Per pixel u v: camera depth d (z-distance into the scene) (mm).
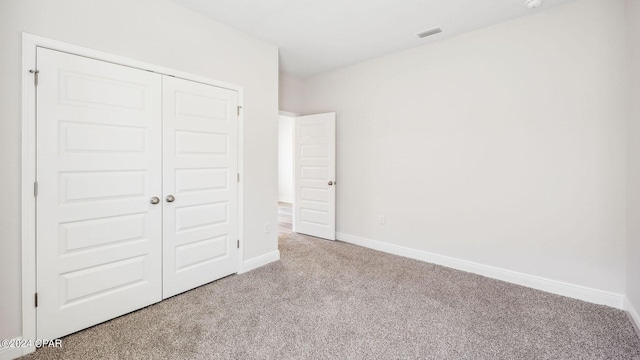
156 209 2254
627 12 2125
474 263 2945
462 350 1721
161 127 2258
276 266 3113
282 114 4262
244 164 2904
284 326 1971
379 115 3658
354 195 3967
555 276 2496
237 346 1757
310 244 3961
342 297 2402
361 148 3861
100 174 1948
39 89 1687
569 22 2369
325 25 2760
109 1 1961
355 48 3328
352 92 3922
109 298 2021
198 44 2484
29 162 1662
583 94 2328
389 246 3613
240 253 2902
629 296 2107
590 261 2340
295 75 4375
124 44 2037
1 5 1558
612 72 2209
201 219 2566
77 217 1854
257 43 3008
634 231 2025
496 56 2746
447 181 3109
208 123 2580
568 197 2420
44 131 1712
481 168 2871
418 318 2074
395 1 2348
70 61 1800
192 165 2477
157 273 2279
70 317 1845
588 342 1799
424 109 3256
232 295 2428
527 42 2572
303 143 4426
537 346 1761
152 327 1951
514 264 2707
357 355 1674
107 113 1965
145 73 2150
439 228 3191
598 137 2277
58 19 1750
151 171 2209
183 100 2391
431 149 3217
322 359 1640
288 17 2598
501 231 2771
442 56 3098
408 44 3217
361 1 2348
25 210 1656
